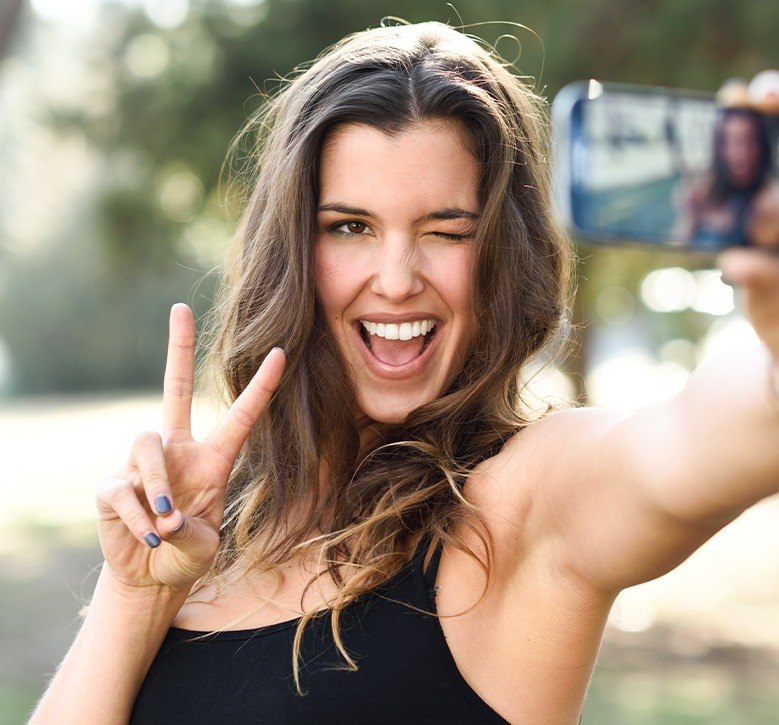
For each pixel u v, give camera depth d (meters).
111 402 33.53
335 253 1.80
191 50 8.37
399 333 1.80
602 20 6.56
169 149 8.44
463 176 1.75
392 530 1.65
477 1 6.67
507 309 1.80
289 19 7.85
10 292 36.06
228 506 2.04
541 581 1.55
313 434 1.85
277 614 1.67
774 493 1.11
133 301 35.72
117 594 1.69
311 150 1.76
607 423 1.44
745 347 1.15
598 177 0.90
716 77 6.45
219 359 2.03
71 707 1.68
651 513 1.26
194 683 1.66
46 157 31.55
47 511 14.81
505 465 1.62
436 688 1.55
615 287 9.20
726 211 0.88
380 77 1.75
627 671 6.96
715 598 9.17
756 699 6.22
